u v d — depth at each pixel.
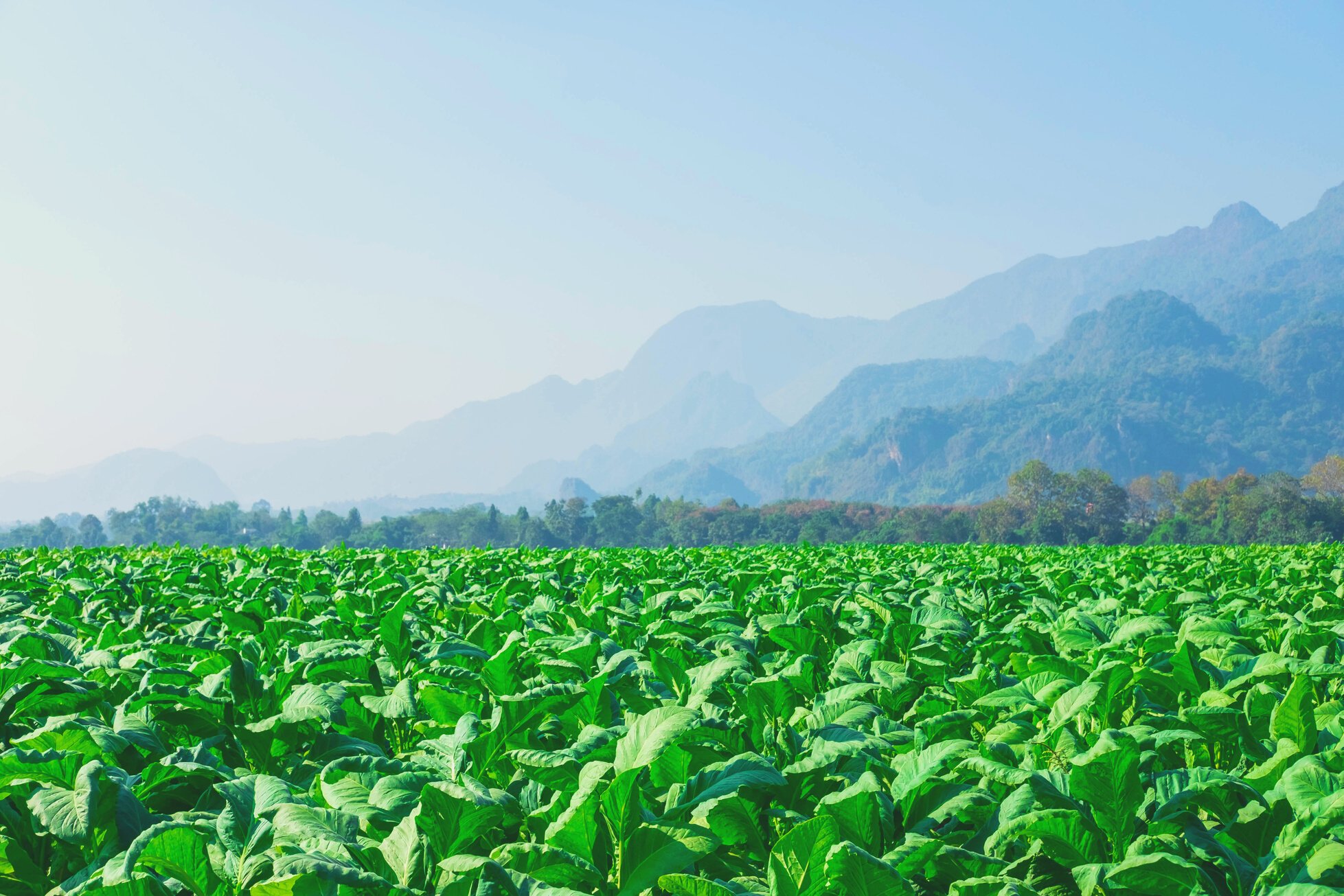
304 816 2.77
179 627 7.41
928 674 5.37
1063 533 192.25
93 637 6.86
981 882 2.55
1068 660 5.40
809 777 3.37
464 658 5.47
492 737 3.75
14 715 4.12
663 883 2.50
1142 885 2.66
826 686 5.37
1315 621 7.71
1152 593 8.78
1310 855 2.63
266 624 6.42
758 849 3.14
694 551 19.39
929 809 3.28
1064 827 2.88
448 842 2.75
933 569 11.81
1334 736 3.87
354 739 4.03
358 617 7.06
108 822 3.04
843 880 2.39
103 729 3.52
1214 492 194.12
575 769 3.38
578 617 6.80
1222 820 3.26
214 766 3.61
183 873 2.56
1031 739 4.05
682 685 4.96
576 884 2.60
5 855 3.04
